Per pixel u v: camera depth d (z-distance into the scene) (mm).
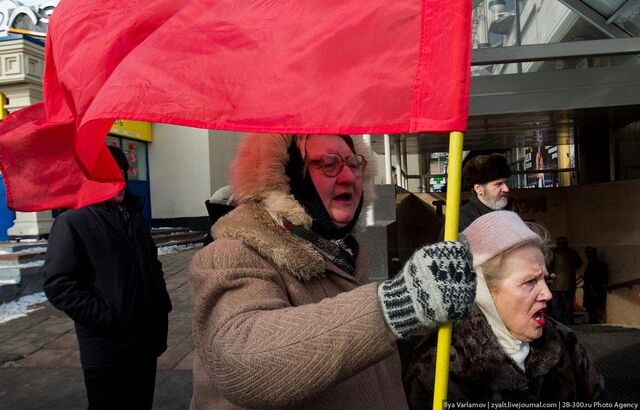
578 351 1646
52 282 2260
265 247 1157
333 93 1129
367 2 1150
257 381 895
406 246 7910
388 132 1104
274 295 1066
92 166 1306
